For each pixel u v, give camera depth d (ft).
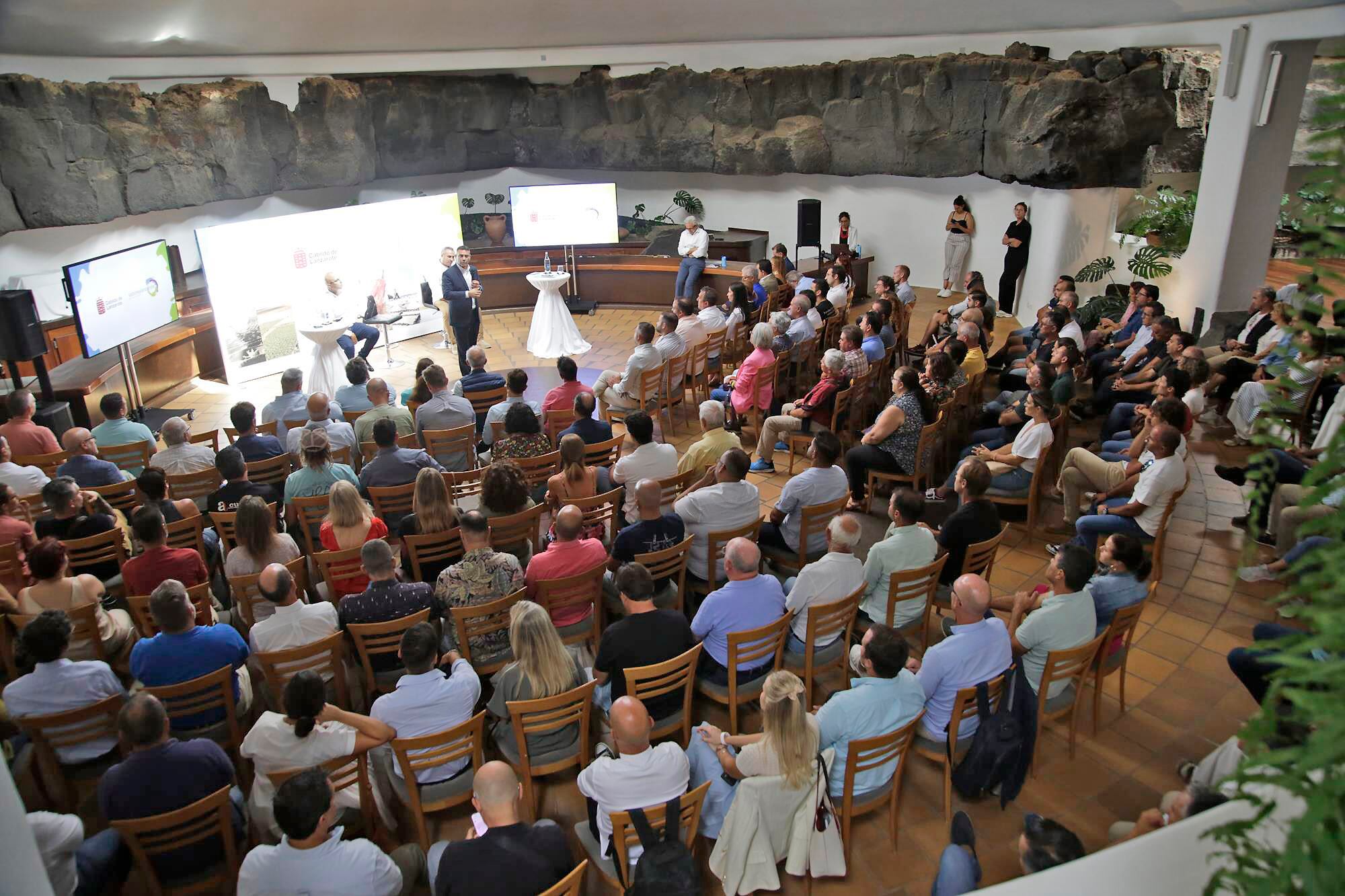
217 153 39.50
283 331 35.55
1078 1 32.19
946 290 41.96
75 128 33.58
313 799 8.91
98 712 11.75
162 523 14.56
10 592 15.79
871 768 11.13
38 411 26.32
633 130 49.29
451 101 50.24
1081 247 36.11
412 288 40.11
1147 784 12.98
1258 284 30.81
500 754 13.51
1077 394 27.22
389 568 13.30
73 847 9.67
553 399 24.02
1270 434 3.26
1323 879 2.84
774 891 11.25
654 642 12.14
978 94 37.70
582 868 8.75
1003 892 4.17
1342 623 2.91
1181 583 17.99
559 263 43.88
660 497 14.83
